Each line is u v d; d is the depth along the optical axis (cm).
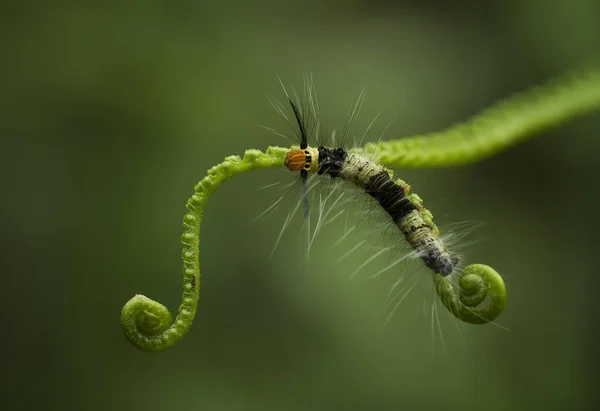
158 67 40
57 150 37
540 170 44
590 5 45
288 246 38
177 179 38
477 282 28
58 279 36
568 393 37
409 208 29
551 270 41
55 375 36
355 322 37
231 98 41
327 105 42
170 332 29
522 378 37
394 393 36
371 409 36
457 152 30
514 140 30
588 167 43
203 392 36
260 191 39
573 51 44
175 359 36
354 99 43
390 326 37
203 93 40
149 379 36
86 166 37
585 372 38
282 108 41
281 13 46
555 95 31
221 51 42
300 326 37
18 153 37
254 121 40
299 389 36
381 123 42
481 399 36
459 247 30
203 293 37
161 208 37
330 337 36
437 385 36
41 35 39
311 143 30
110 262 37
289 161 29
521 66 46
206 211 38
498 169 44
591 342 39
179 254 37
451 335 37
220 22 43
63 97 38
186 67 41
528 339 39
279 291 37
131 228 37
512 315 39
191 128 39
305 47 45
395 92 44
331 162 29
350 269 37
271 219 38
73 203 37
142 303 28
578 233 43
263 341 36
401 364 36
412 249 29
